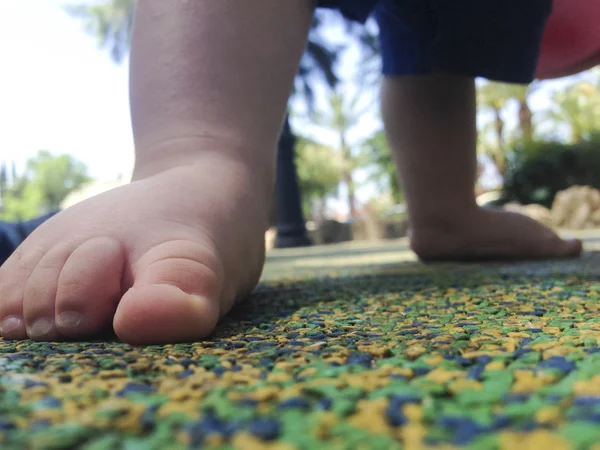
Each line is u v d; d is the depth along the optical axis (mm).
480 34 200
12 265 114
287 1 156
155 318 97
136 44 153
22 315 109
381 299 155
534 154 1556
